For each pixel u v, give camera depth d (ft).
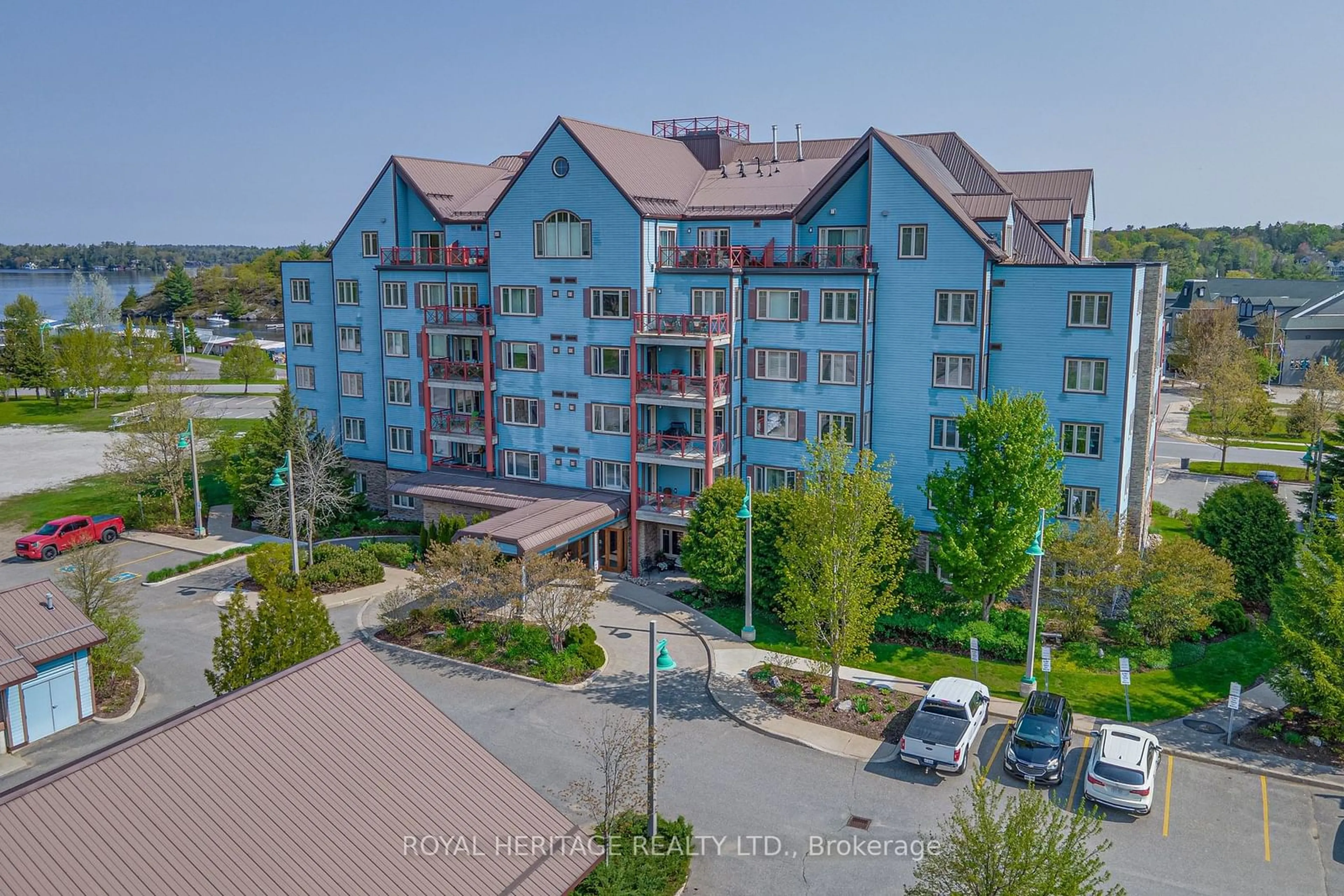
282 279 188.96
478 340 169.07
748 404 147.84
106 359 316.40
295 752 57.52
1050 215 156.04
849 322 137.90
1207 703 103.91
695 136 169.37
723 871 75.66
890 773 90.38
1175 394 338.95
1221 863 76.02
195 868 49.37
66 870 47.26
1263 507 134.00
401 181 171.53
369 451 183.32
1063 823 57.62
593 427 153.07
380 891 51.55
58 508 186.60
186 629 128.06
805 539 105.19
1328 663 89.92
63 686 101.71
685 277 144.77
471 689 108.68
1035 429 112.98
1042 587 123.85
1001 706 102.78
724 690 107.55
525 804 60.34
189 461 186.19
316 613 88.38
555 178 148.77
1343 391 247.70
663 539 153.07
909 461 139.33
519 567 115.96
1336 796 85.97
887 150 133.80
